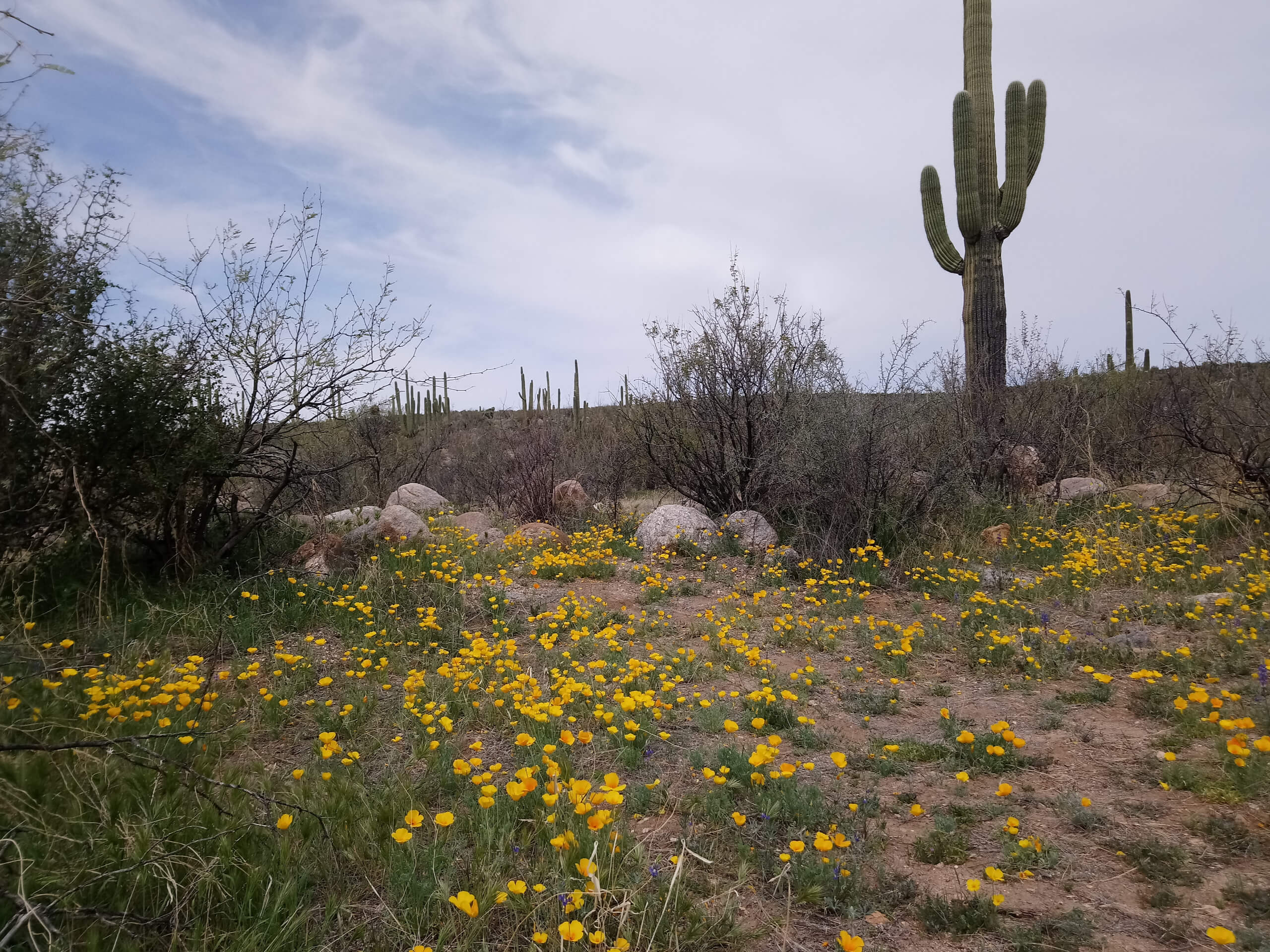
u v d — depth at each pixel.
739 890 2.59
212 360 6.59
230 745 3.65
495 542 8.88
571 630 5.84
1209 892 2.51
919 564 7.79
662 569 8.20
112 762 3.04
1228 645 4.86
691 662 5.00
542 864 2.58
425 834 2.87
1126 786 3.31
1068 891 2.57
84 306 5.61
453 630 5.71
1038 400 11.25
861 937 2.36
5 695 3.34
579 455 12.99
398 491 11.67
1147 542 7.92
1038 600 6.58
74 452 5.59
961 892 2.59
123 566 6.12
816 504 8.45
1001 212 12.09
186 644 5.33
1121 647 5.17
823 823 2.99
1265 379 9.52
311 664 4.92
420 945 2.12
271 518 7.27
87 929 2.06
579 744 3.74
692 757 3.57
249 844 2.61
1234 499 8.26
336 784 3.13
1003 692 4.64
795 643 5.72
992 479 10.21
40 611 5.46
